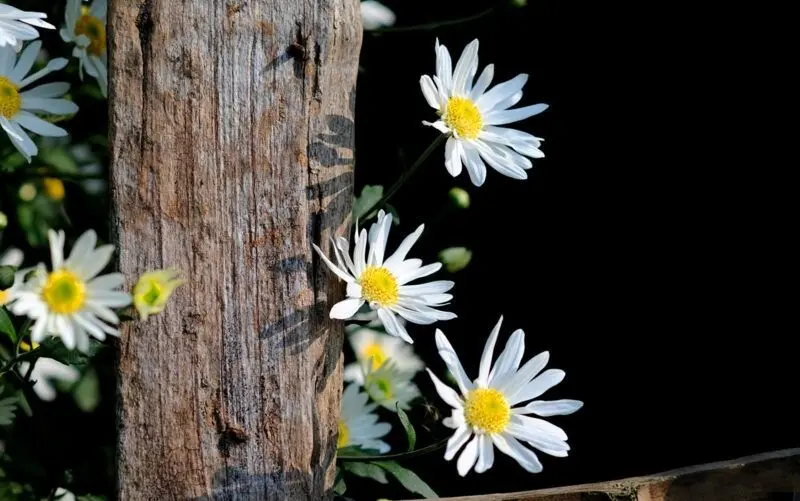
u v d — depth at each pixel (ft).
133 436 2.80
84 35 3.09
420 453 2.95
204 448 2.81
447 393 2.79
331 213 2.85
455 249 3.23
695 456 3.65
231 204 2.81
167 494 2.81
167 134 2.80
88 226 3.27
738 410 3.62
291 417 2.83
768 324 3.60
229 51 2.81
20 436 3.08
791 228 3.57
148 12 2.81
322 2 2.84
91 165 3.28
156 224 2.80
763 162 3.59
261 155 2.82
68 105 2.97
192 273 2.81
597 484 2.97
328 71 2.85
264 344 2.82
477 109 2.93
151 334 2.80
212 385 2.81
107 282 2.67
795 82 3.53
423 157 3.00
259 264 2.82
